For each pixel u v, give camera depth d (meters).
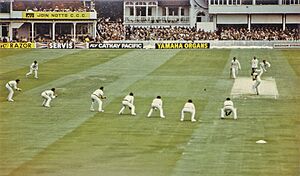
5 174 26.78
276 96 50.44
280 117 40.91
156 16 128.88
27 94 51.38
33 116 41.12
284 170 27.34
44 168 27.81
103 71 68.12
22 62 78.31
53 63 77.06
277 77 62.88
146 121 39.28
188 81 59.59
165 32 116.12
